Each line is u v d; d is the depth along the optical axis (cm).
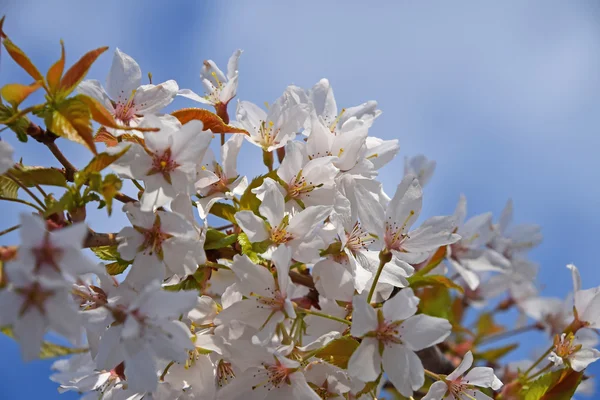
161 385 76
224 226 79
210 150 79
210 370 76
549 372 82
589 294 84
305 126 80
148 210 74
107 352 74
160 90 78
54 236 70
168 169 75
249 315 75
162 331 73
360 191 78
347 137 79
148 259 75
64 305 70
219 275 79
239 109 80
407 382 75
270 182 76
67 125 73
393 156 82
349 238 78
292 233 76
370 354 75
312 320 77
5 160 71
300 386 75
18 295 70
